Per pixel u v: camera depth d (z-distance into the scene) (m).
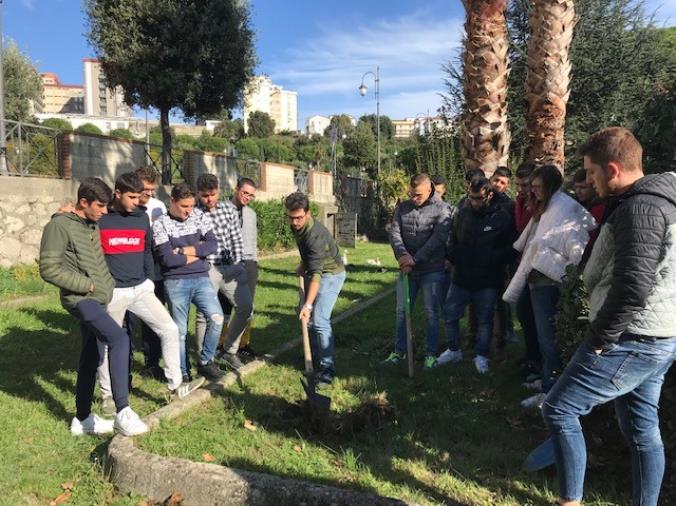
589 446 3.62
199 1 13.61
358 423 4.03
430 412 4.37
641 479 2.65
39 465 3.58
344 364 5.61
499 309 5.73
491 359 5.78
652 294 2.40
